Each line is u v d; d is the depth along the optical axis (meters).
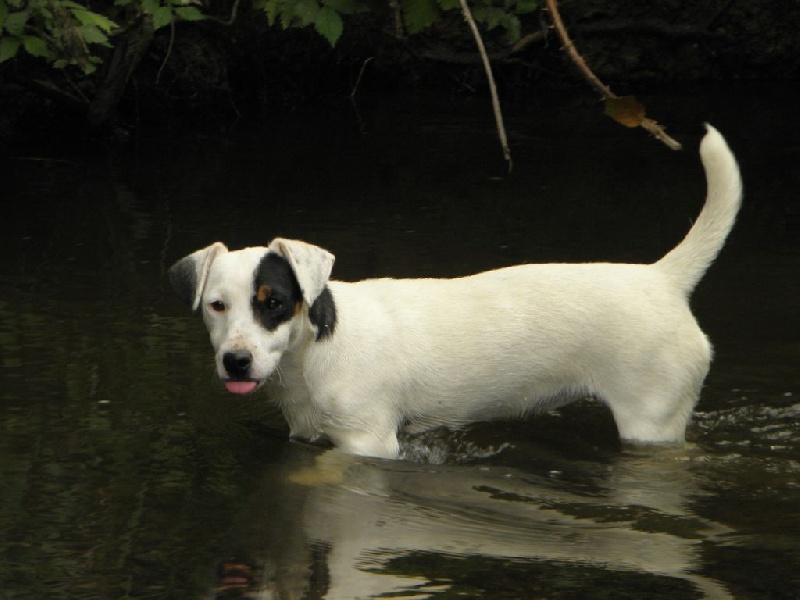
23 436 7.15
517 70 19.81
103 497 6.37
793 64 20.09
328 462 6.96
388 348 7.10
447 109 18.16
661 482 6.78
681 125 16.27
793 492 6.61
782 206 12.49
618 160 14.51
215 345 6.52
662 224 11.72
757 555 5.77
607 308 7.10
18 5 11.87
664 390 7.08
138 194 13.12
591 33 19.80
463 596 5.32
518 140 15.76
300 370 6.93
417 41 19.52
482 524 6.18
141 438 7.20
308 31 19.03
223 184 13.60
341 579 5.48
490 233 11.48
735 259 10.88
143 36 15.92
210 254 6.57
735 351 8.88
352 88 19.78
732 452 7.21
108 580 5.45
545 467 7.02
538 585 5.45
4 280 10.09
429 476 6.83
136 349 8.62
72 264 10.55
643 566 5.65
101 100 16.08
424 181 13.64
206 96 17.97
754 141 15.25
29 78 16.31
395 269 10.30
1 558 5.66
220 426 7.46
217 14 18.16
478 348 7.21
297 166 14.49
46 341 8.71
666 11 19.95
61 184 13.65
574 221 11.88
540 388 7.33
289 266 6.59
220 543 5.87
